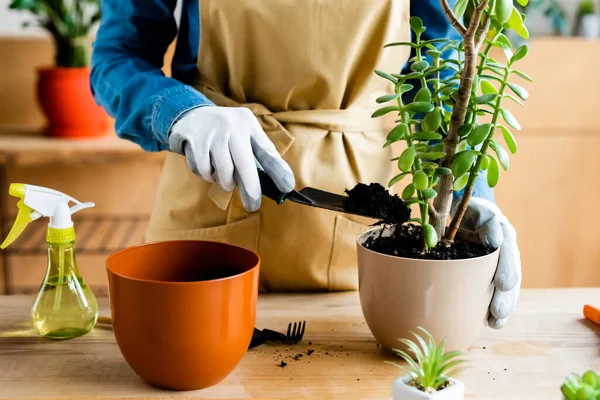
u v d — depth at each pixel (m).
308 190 0.72
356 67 0.86
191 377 0.58
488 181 0.67
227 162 0.69
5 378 0.62
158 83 0.81
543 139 1.96
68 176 1.95
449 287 0.63
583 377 0.50
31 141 1.70
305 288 0.91
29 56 1.89
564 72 1.91
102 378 0.63
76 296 0.72
